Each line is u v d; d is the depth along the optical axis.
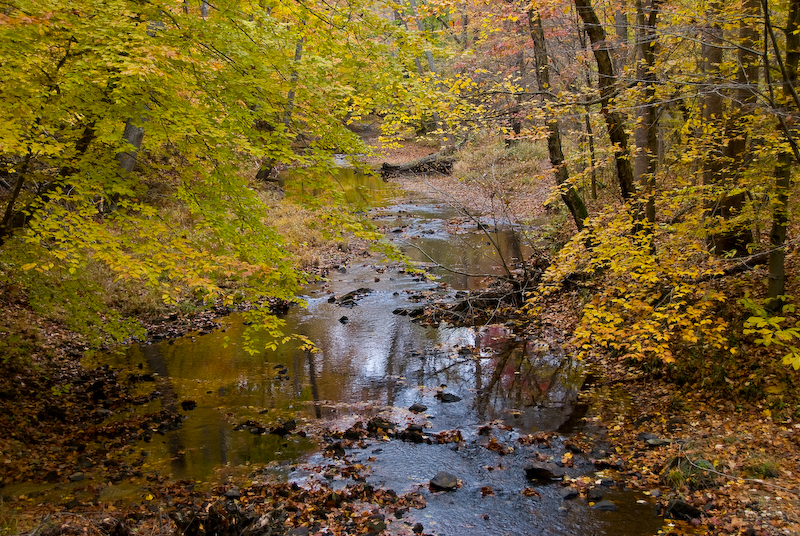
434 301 13.27
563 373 9.38
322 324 12.15
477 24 10.12
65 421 7.73
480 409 8.21
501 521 5.41
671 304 7.02
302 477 6.30
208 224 6.24
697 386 7.80
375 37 7.10
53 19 4.89
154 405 8.44
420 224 21.73
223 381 9.38
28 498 5.59
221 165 6.43
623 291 7.95
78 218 5.60
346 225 6.87
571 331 10.79
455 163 30.30
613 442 6.96
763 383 7.11
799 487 5.35
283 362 10.22
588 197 17.39
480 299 12.53
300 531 5.02
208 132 5.79
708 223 7.69
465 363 10.02
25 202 6.74
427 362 10.11
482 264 16.03
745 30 7.81
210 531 4.68
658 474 6.09
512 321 11.88
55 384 8.84
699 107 9.24
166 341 11.27
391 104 8.02
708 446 6.36
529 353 10.32
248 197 6.55
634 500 5.69
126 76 5.25
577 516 5.44
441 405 8.39
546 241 16.95
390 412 8.19
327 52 7.06
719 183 7.94
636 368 8.96
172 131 5.72
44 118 5.88
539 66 11.96
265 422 7.86
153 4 5.79
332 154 7.10
